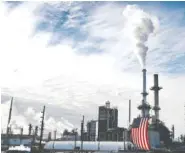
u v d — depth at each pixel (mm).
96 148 105625
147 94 121438
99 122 146375
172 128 119500
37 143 112125
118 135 131250
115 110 149000
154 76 124375
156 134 99000
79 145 110875
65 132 150625
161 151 77688
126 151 82875
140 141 28703
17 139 110188
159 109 120875
